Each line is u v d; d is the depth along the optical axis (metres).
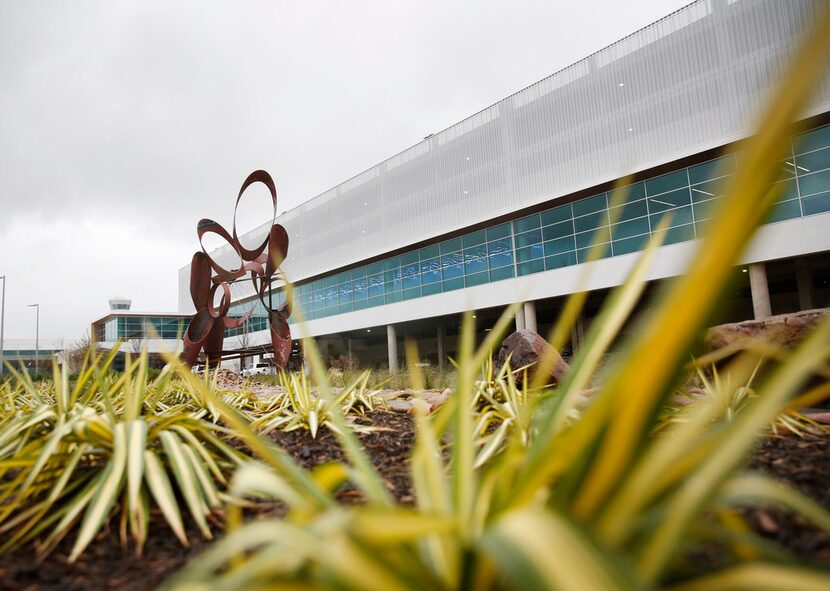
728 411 2.94
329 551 0.71
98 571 1.68
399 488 2.29
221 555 0.77
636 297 1.06
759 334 4.95
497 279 25.62
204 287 13.22
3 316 31.41
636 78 20.75
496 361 7.84
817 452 2.44
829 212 15.72
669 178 19.69
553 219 23.47
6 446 2.71
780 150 0.52
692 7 19.42
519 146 25.00
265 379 16.92
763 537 1.53
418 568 0.92
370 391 5.79
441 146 29.11
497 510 0.96
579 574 0.57
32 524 1.91
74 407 2.90
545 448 1.07
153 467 2.07
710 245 0.60
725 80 18.41
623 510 0.88
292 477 1.17
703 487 0.79
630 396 0.77
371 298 33.53
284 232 14.73
